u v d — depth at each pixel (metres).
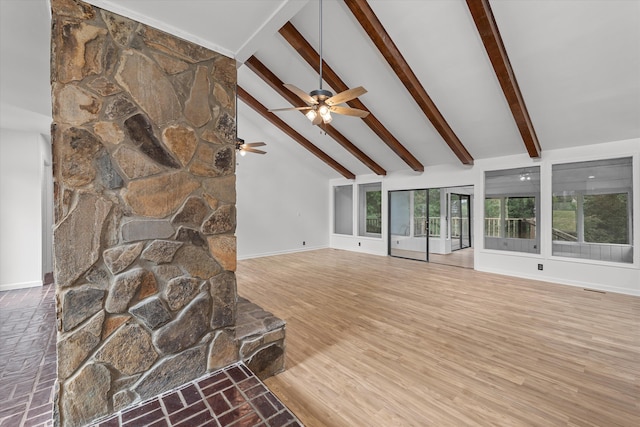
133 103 1.63
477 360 2.42
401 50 3.79
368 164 7.15
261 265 6.31
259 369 2.16
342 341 2.77
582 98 3.81
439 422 1.73
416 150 6.19
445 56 3.74
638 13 2.76
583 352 2.54
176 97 1.79
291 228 8.05
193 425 1.45
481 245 5.75
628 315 3.37
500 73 3.48
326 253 7.95
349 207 8.62
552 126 4.41
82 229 1.47
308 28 3.83
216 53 1.97
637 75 3.31
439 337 2.84
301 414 1.80
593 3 2.79
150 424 1.46
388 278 5.16
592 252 4.54
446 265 6.31
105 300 1.53
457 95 4.34
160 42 1.72
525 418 1.76
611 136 4.24
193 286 1.84
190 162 1.84
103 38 1.53
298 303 3.84
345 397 1.96
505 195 5.52
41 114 3.59
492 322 3.19
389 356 2.49
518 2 2.94
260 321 2.33
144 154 1.66
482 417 1.77
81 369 1.46
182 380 1.78
